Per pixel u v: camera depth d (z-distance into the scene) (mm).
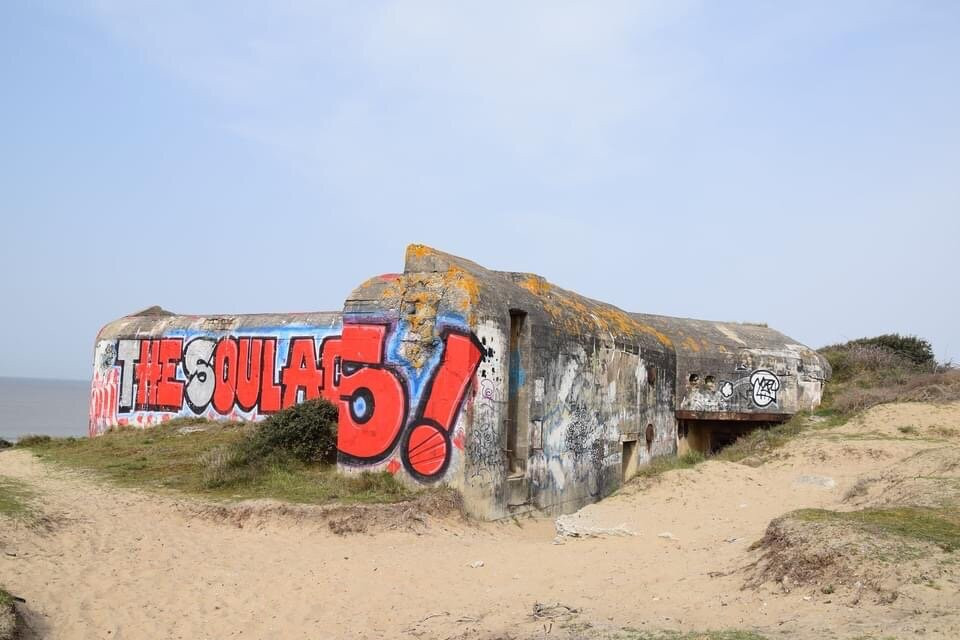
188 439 19438
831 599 6277
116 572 8914
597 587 7887
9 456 18328
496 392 12703
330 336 21359
